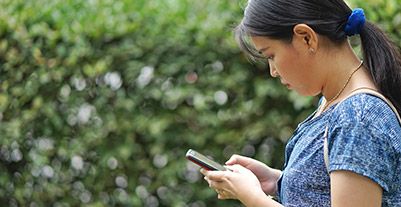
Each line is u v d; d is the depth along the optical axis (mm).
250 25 2758
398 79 2713
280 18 2693
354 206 2543
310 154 2703
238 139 5309
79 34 5441
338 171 2570
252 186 2820
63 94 5559
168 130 5430
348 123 2598
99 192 5613
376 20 4785
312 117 2902
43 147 5641
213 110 5336
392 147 2592
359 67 2746
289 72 2762
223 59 5270
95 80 5508
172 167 5434
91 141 5520
